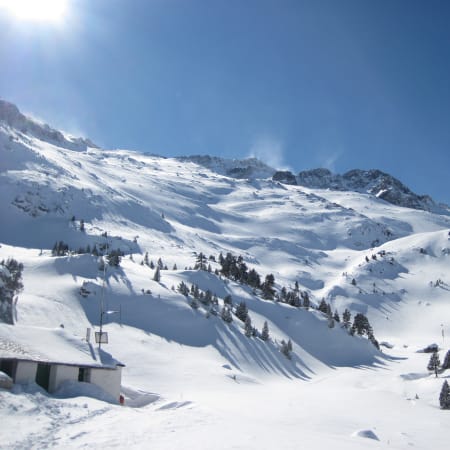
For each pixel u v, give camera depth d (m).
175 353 91.31
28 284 108.88
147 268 159.25
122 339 89.75
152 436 21.22
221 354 102.31
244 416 36.72
